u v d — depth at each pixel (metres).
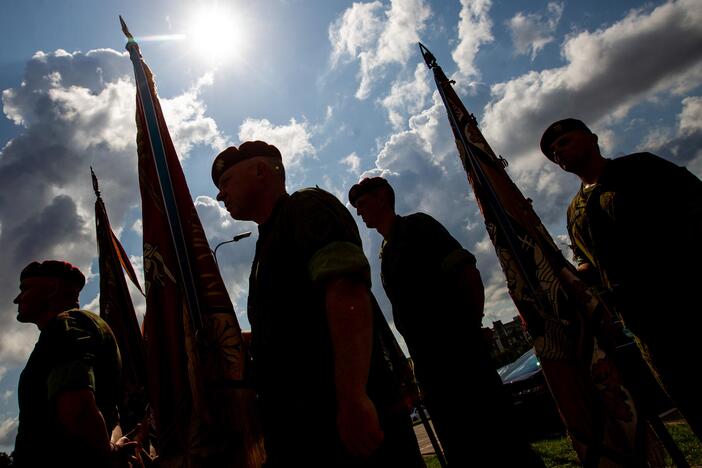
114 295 3.29
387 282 2.57
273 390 1.19
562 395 2.07
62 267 2.27
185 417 1.60
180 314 1.75
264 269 1.25
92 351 1.87
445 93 2.88
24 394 1.84
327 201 1.19
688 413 1.86
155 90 2.17
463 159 2.80
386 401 1.15
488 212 2.59
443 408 2.08
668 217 1.89
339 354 0.96
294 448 1.11
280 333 1.18
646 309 1.95
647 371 2.24
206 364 1.60
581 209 2.29
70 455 1.73
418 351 2.24
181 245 1.82
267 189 1.47
